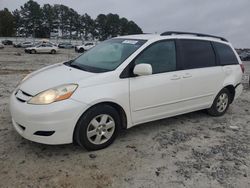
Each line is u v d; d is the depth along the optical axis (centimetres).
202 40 569
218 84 586
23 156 399
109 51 497
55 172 365
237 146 473
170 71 494
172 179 365
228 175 382
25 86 425
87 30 13150
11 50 4178
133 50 464
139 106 455
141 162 401
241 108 720
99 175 364
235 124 582
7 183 338
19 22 11812
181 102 518
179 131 522
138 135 492
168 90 488
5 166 372
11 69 1498
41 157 399
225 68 599
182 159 418
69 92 388
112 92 418
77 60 516
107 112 419
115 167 384
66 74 433
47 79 424
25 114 380
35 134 383
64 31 12838
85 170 373
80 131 400
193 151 445
